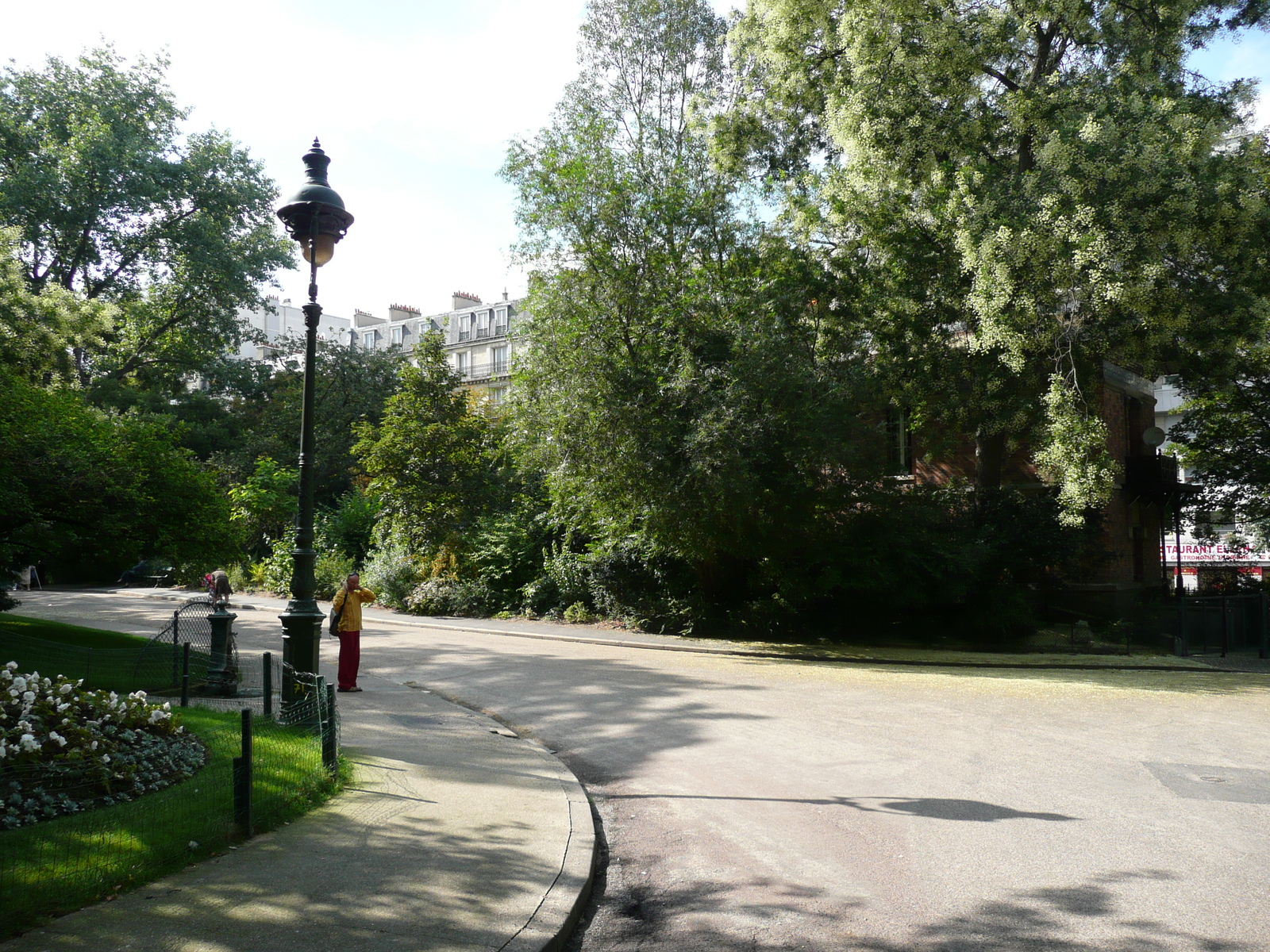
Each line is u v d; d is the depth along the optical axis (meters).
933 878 5.23
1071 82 17.98
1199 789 7.31
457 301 65.69
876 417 24.97
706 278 18.86
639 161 19.77
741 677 14.04
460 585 26.06
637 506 18.56
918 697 12.18
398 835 5.54
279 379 45.28
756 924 4.61
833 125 18.72
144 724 7.09
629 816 6.66
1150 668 16.11
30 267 34.03
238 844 5.28
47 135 32.84
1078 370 18.19
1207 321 16.38
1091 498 15.83
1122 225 15.10
